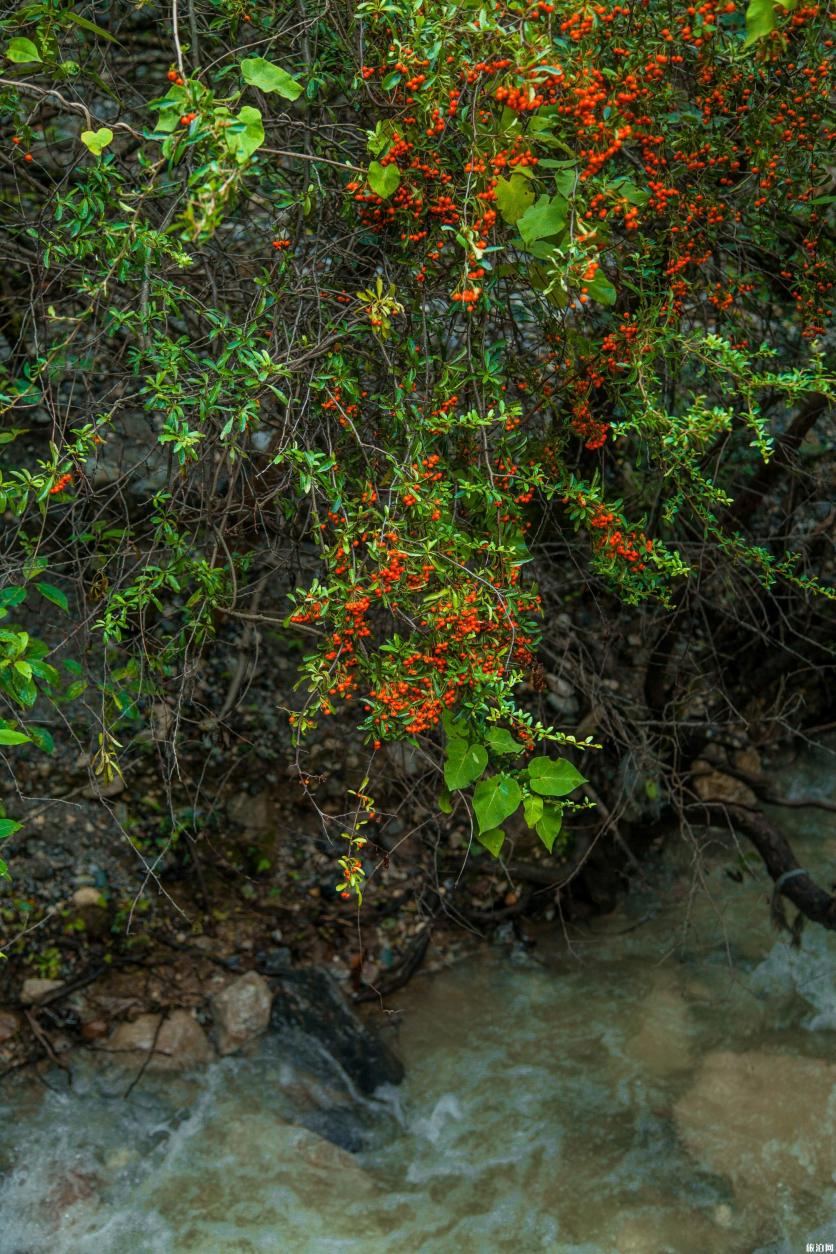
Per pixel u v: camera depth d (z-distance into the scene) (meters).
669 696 5.23
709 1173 4.50
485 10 2.46
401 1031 5.06
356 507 2.95
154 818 5.20
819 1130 4.62
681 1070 4.92
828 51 3.17
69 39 3.81
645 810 5.61
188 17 3.46
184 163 2.99
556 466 3.39
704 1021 5.14
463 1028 5.10
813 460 5.13
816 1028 5.08
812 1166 4.50
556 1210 4.37
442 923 5.43
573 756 5.23
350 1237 4.21
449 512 3.06
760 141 3.24
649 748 4.79
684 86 3.43
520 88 2.47
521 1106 4.77
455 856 5.45
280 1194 4.33
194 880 5.16
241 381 3.00
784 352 4.67
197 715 5.30
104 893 4.99
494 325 3.64
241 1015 4.75
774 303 4.42
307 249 3.42
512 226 2.99
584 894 5.63
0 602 3.14
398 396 2.90
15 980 4.71
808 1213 4.34
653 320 3.11
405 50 2.57
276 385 3.26
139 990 4.81
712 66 3.14
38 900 4.89
